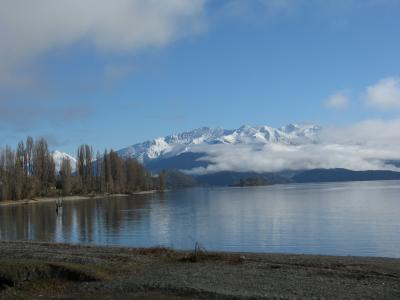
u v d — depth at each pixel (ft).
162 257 99.14
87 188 637.30
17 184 503.20
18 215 335.26
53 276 75.56
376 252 146.41
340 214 289.94
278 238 182.39
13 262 77.20
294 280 73.36
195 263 90.84
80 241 183.21
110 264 89.10
